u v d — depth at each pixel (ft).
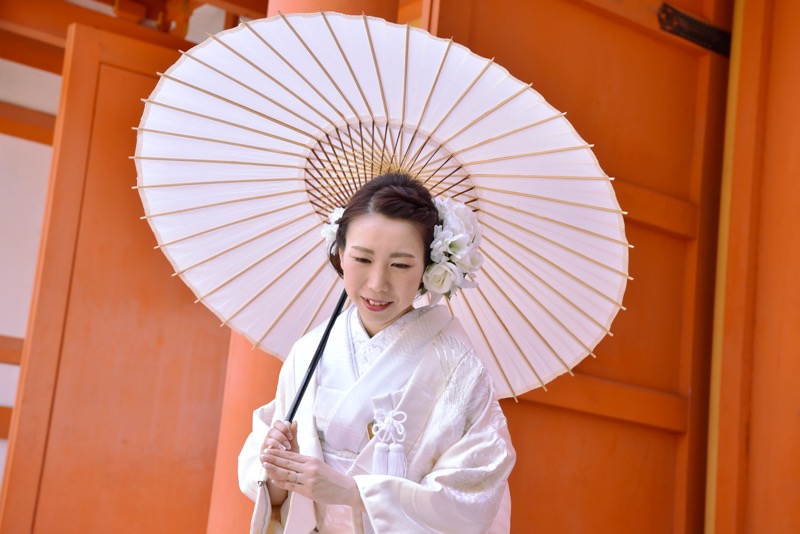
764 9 11.96
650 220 11.47
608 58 11.44
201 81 6.46
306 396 6.06
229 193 6.71
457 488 5.60
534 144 6.14
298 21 6.12
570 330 6.60
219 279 6.88
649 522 11.24
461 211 5.93
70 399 13.91
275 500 6.16
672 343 11.73
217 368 15.20
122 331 14.38
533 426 10.41
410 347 5.96
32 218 21.80
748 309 11.45
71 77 14.14
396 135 6.38
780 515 10.69
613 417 10.91
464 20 10.07
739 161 11.89
